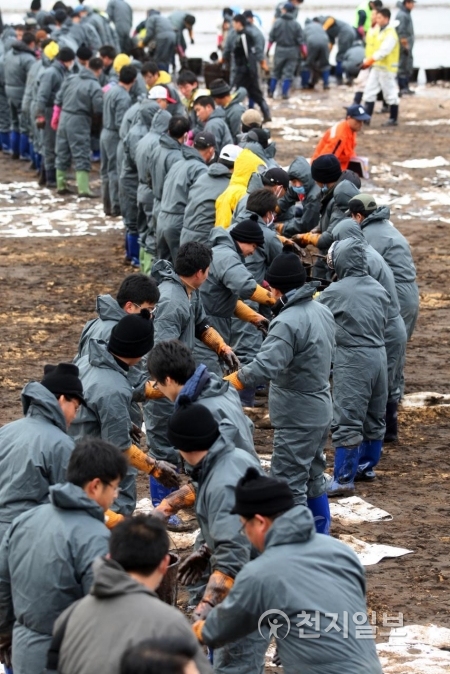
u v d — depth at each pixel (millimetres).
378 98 72562
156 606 9766
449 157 56219
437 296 35906
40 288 36906
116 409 15820
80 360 16641
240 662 13438
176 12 75625
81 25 66438
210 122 38531
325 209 27969
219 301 23281
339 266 22031
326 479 21234
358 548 19375
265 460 23406
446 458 23953
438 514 21016
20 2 112250
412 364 30031
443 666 15398
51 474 13820
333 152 35375
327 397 18844
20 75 58031
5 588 12562
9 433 14102
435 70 80188
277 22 72625
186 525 20297
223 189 30109
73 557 11938
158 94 38312
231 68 70438
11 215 47281
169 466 16203
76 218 46812
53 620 12000
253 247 23234
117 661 9477
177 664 7629
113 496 12430
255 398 27625
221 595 12445
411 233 43344
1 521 13734
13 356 30250
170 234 32156
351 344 21609
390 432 24766
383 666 15359
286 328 18141
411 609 17234
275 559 10906
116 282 37688
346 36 80250
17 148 60406
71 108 48969
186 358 14648
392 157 56094
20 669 12195
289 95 75750
